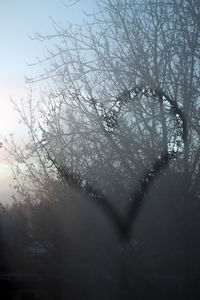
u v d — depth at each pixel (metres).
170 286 8.69
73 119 9.34
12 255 12.62
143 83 8.77
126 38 8.95
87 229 9.80
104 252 9.54
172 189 8.45
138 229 8.82
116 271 9.31
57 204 10.59
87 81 9.20
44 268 11.50
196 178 8.48
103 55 9.09
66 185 9.91
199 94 8.63
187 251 8.52
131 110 8.80
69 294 10.46
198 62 8.69
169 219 8.48
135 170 8.70
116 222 9.01
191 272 8.49
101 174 8.97
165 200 8.46
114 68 8.94
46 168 11.04
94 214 9.54
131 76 8.84
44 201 11.15
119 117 8.82
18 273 12.15
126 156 8.75
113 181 8.88
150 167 8.59
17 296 11.67
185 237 8.48
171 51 8.70
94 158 9.03
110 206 8.99
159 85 8.70
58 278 10.91
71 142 9.39
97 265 9.69
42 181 11.23
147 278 8.88
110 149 8.87
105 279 9.55
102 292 9.54
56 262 11.11
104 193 9.02
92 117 9.06
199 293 8.41
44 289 11.16
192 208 8.41
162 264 8.80
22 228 12.14
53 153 9.87
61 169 9.72
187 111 8.59
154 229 8.66
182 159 8.52
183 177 8.48
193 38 8.63
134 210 8.76
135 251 9.02
